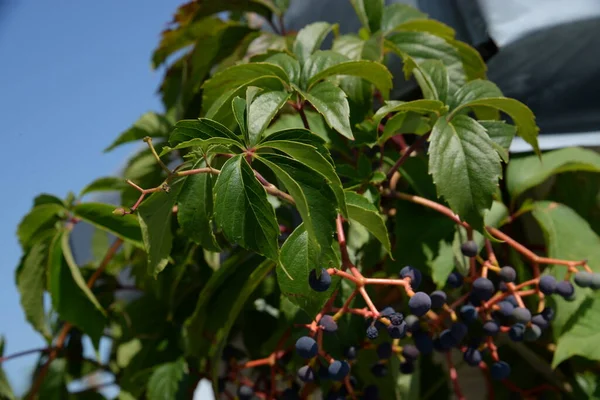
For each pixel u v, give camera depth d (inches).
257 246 11.4
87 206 15.9
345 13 19.0
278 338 16.6
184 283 18.6
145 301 18.8
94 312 16.9
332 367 13.1
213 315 16.6
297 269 12.3
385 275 15.5
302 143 11.6
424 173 15.7
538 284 14.4
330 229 11.5
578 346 14.7
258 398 16.7
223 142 11.8
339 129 12.9
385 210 16.0
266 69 13.8
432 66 14.7
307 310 12.8
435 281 14.7
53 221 17.5
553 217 16.0
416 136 17.6
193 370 17.7
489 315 14.3
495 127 14.2
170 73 19.8
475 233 14.7
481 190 13.1
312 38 15.9
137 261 19.0
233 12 21.0
